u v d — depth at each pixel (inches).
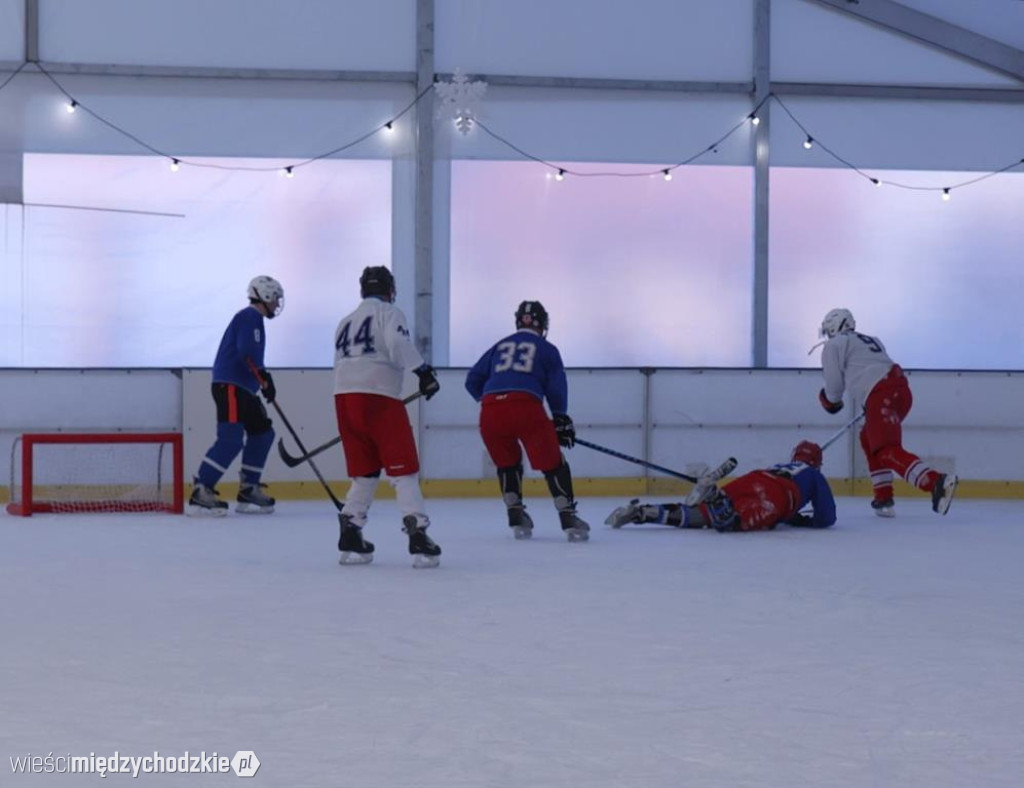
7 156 1589.6
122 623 605.9
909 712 437.4
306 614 633.6
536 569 818.2
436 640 563.8
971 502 1501.0
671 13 1684.3
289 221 1640.0
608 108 1680.6
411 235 1652.3
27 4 1584.6
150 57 1609.3
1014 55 1716.3
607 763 371.2
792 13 1700.3
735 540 1011.3
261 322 1230.9
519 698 452.4
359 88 1643.7
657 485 1567.4
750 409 1578.5
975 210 1724.9
